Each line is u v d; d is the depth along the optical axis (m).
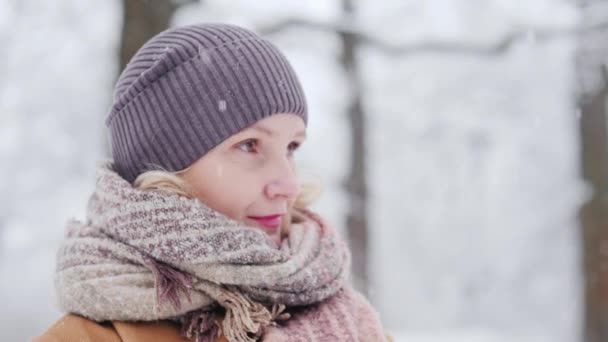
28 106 8.83
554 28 6.06
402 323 13.30
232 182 1.30
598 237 6.32
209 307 1.24
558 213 10.37
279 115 1.34
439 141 10.76
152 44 1.41
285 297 1.23
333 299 1.34
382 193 12.12
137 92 1.35
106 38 8.50
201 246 1.18
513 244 12.04
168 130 1.32
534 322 12.11
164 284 1.17
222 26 1.41
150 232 1.19
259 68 1.34
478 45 6.30
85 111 8.88
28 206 9.03
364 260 6.82
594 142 6.42
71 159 9.04
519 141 11.08
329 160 9.73
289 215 1.41
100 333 1.21
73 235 1.30
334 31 6.35
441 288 12.81
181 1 4.07
